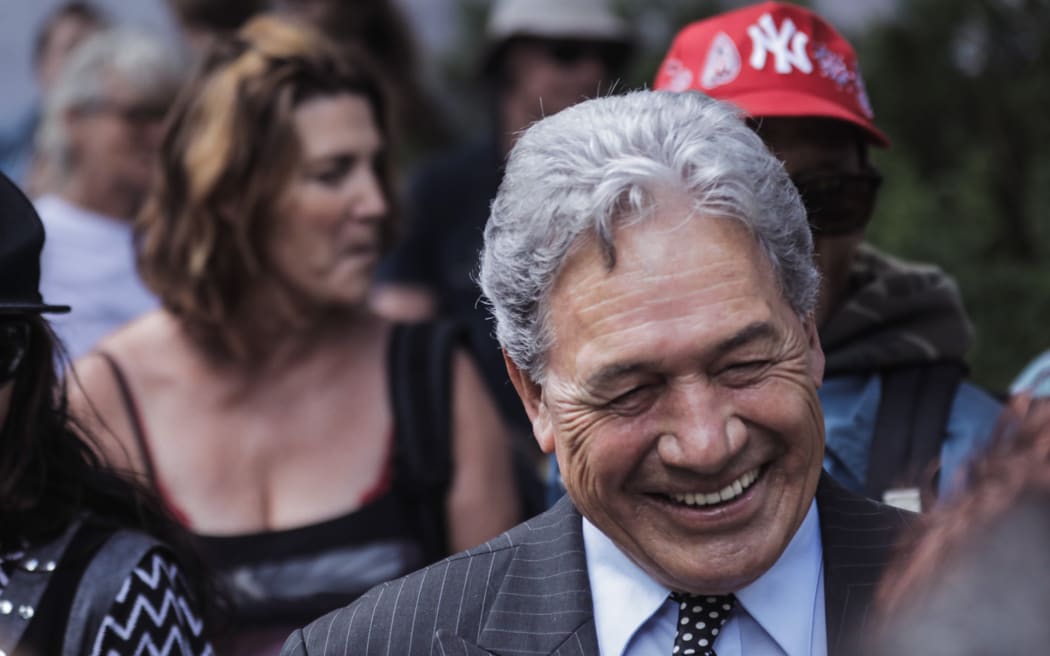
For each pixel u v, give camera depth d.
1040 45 5.46
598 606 2.17
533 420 2.18
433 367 3.68
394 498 3.57
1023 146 5.51
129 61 4.79
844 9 6.14
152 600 2.53
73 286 4.68
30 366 2.62
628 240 1.93
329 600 3.44
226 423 3.59
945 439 2.83
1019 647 1.40
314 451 3.60
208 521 3.51
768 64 2.91
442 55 7.11
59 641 2.46
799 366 2.00
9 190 2.54
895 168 5.35
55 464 2.68
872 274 3.07
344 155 3.63
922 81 5.57
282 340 3.63
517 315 2.06
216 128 3.58
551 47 5.38
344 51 3.79
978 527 1.50
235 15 5.77
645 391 1.96
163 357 3.64
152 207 3.71
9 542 2.56
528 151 2.03
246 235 3.55
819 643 2.11
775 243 1.98
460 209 5.25
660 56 6.13
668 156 1.94
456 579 2.22
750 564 2.02
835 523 2.17
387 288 5.23
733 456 1.96
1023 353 5.05
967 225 5.28
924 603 1.48
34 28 7.23
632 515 2.04
